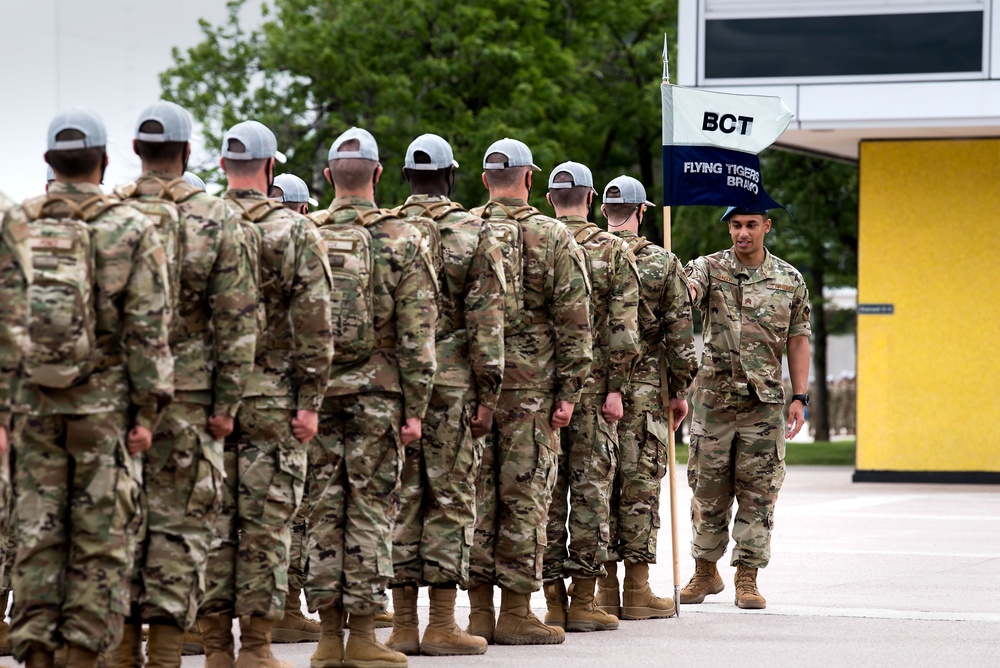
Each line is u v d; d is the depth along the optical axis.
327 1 49.66
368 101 46.91
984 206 33.38
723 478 15.05
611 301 13.12
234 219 9.64
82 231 8.79
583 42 51.44
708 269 15.19
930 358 33.78
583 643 12.26
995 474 33.41
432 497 11.32
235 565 9.93
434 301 10.79
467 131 45.16
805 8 31.50
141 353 8.86
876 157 33.81
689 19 31.98
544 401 12.08
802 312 15.27
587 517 12.96
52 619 8.78
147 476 9.33
